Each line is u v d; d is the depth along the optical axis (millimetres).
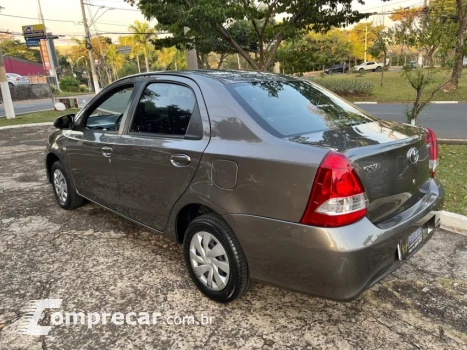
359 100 18734
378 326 2420
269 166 2186
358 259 2014
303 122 2547
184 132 2744
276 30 8531
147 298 2760
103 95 3654
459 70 17422
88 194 3887
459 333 2340
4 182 5777
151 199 3016
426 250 3318
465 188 4645
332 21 8773
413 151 2451
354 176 2021
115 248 3523
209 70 3098
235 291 2500
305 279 2139
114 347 2287
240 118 2453
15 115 16438
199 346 2289
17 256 3404
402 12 14719
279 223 2160
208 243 2621
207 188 2508
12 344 2318
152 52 45312
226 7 7359
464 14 13602
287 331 2398
